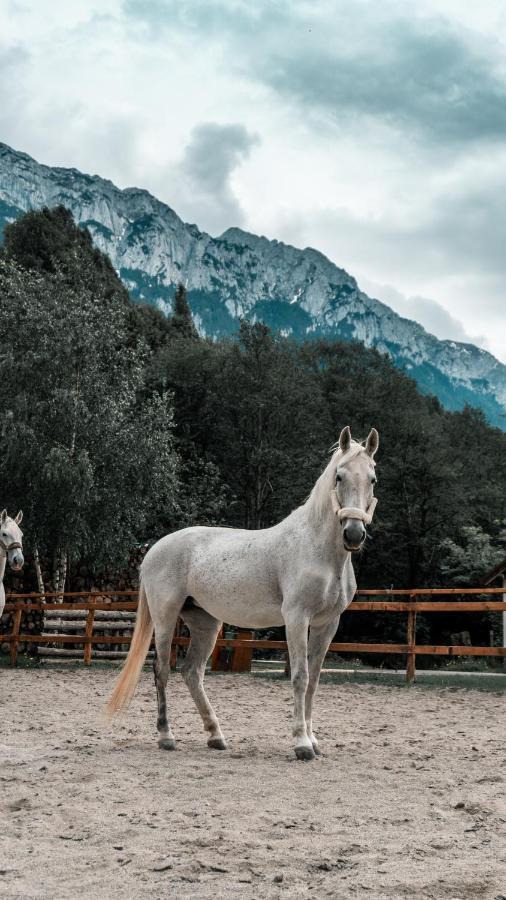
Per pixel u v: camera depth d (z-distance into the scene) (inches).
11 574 903.1
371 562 1635.1
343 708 372.8
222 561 269.7
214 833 160.9
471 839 156.6
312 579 246.7
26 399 854.5
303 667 246.2
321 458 1428.4
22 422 830.5
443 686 462.6
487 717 339.6
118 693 282.4
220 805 183.8
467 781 207.9
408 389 1850.4
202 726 315.0
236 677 524.1
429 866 140.5
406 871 137.8
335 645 495.2
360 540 234.5
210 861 143.9
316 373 1856.5
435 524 1619.1
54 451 802.2
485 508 1674.5
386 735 289.3
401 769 223.5
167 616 281.9
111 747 262.1
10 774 218.4
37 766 229.9
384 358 1891.0
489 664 924.0
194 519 1181.7
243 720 332.5
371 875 136.3
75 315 921.5
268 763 233.3
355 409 1736.0
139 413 1017.5
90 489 860.6
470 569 1400.1
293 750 251.4
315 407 1537.9
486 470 1995.6
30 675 541.3
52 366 880.3
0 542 468.4
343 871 139.7
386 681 485.7
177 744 267.6
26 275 995.9
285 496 1412.4
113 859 145.7
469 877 133.7
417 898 126.3
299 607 247.4
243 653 573.9
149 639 291.4
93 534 888.3
